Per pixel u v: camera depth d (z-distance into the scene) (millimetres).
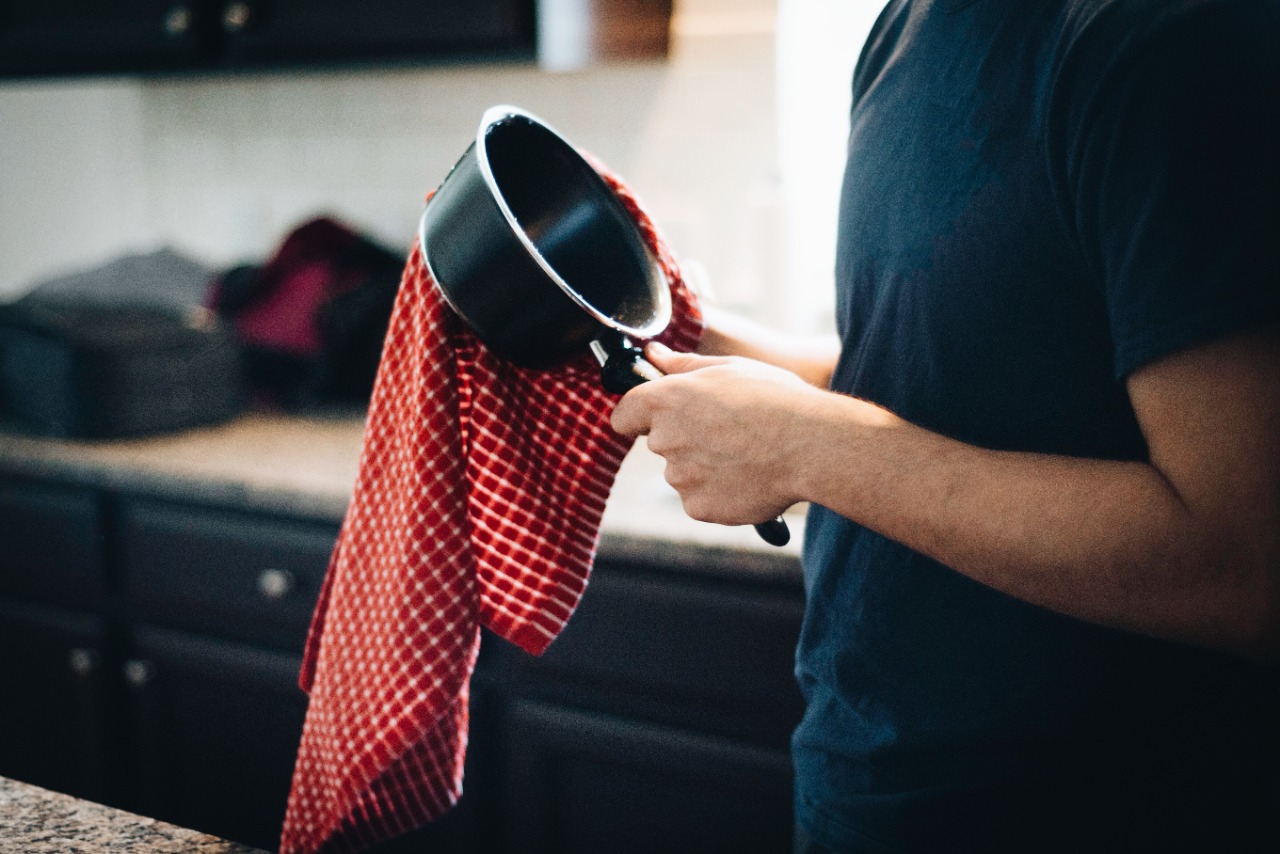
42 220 2336
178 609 1554
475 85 1883
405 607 675
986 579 541
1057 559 507
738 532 1208
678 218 1769
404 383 732
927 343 629
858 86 772
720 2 1688
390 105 1956
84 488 1590
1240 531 465
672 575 1233
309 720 741
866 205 679
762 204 1650
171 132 2152
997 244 585
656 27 1671
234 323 1919
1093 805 612
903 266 638
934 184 617
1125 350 492
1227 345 464
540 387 749
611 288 707
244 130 2090
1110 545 492
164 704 1591
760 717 1210
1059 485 513
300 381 1890
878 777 665
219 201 2141
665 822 1282
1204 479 469
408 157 1966
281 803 1523
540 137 709
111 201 2240
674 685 1244
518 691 1346
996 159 585
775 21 1665
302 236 1924
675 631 1232
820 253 1730
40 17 1852
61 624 1642
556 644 1300
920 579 645
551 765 1337
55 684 1670
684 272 835
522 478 735
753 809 1228
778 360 841
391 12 1561
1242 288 458
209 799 1585
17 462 1622
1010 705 616
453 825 1401
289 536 1433
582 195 726
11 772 1741
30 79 1903
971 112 602
